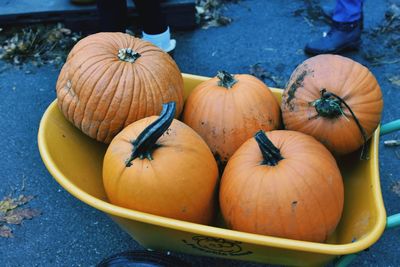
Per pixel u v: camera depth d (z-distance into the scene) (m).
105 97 0.97
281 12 2.20
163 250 1.03
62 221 1.31
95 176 1.05
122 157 0.86
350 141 0.93
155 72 1.01
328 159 0.88
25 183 1.42
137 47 1.05
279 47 1.98
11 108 1.69
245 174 0.85
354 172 0.98
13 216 1.32
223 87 1.02
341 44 1.86
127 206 0.87
